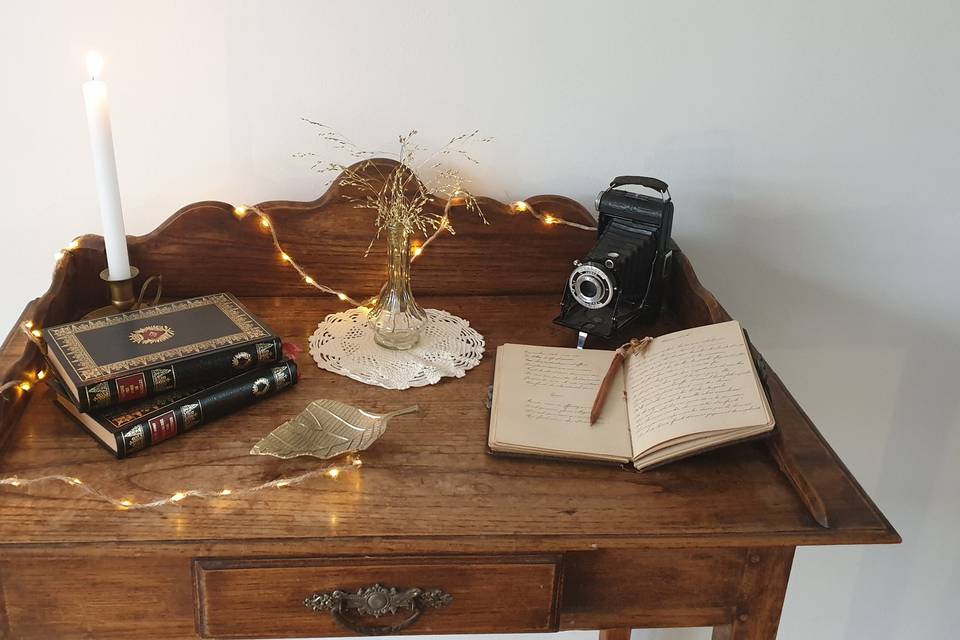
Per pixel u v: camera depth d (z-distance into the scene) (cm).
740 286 141
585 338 115
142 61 118
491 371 112
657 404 99
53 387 100
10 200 124
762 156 132
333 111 124
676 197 134
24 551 80
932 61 128
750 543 86
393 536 85
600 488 92
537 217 126
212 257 123
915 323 146
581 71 125
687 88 127
